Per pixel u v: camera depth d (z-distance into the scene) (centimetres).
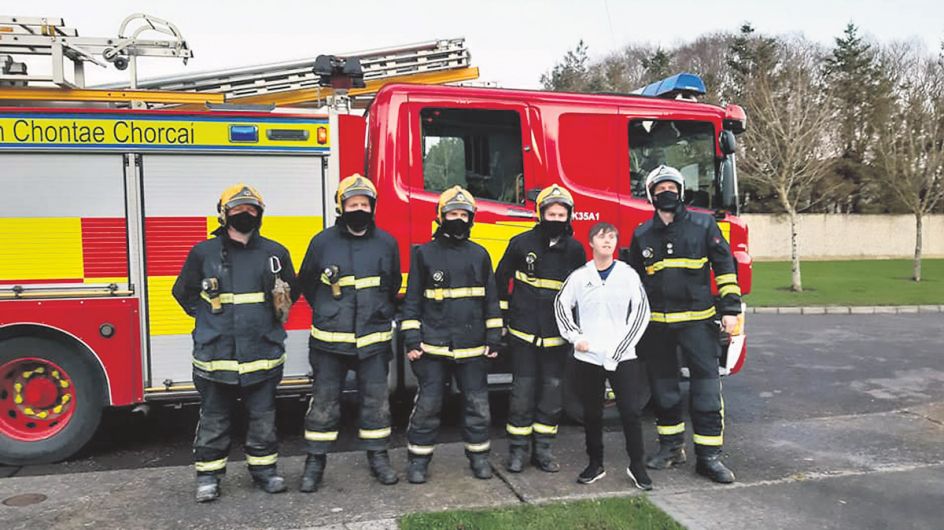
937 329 1127
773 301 1477
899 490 409
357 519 363
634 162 542
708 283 433
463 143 521
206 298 388
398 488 409
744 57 3456
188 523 358
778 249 3025
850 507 384
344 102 533
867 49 3416
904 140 2083
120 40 528
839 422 558
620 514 368
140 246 466
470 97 520
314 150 489
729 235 554
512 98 524
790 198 3017
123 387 465
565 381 465
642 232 440
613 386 407
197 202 474
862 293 1619
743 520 364
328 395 406
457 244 419
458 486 412
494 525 351
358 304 403
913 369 804
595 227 399
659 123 546
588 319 403
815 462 460
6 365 461
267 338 392
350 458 465
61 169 457
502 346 448
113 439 539
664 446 449
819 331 1118
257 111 482
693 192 554
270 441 402
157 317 470
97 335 460
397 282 425
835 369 806
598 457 415
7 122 450
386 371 419
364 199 400
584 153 532
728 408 628
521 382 430
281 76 620
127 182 464
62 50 515
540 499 391
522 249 429
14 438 466
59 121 454
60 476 426
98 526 354
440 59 630
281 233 488
